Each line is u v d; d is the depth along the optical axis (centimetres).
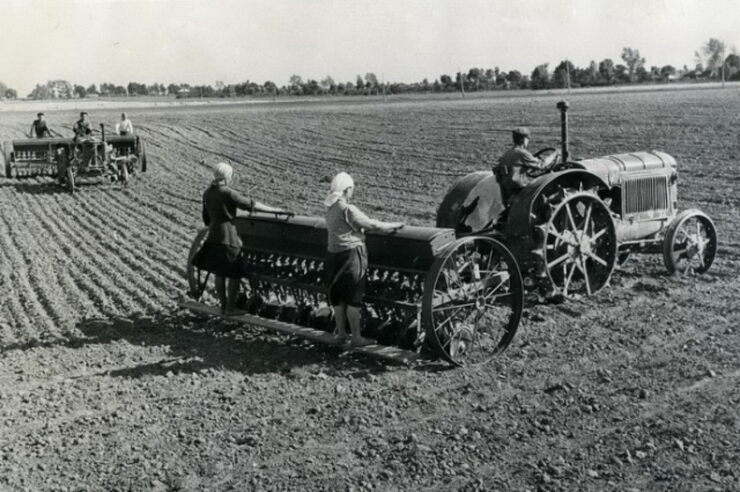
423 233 763
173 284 1133
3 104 8331
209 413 659
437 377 725
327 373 750
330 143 3247
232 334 895
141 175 2547
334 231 771
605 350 771
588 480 519
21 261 1341
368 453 572
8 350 858
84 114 2405
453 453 566
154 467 564
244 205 873
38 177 2531
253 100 8319
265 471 551
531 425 608
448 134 3219
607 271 973
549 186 958
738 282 1003
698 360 730
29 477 555
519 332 839
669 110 3381
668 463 536
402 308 779
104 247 1442
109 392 717
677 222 1021
